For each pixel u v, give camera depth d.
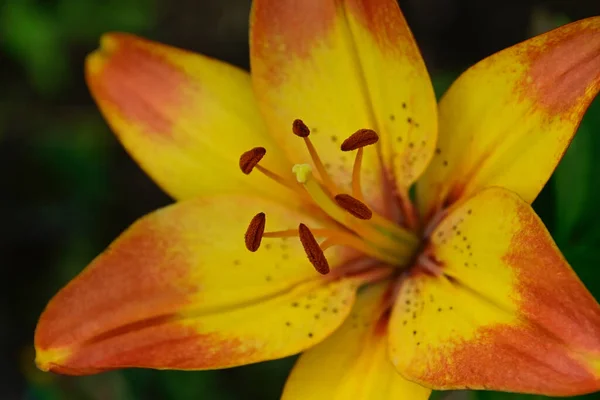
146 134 0.50
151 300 0.47
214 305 0.48
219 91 0.49
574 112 0.44
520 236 0.44
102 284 0.47
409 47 0.46
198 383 0.64
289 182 0.48
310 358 0.47
